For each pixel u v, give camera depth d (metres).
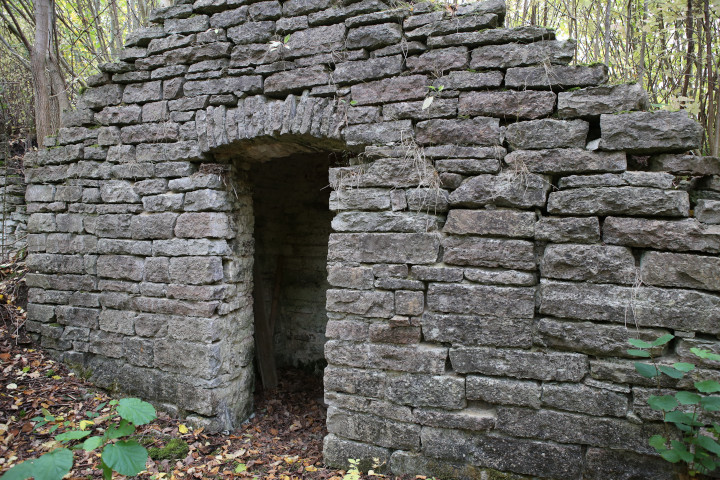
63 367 4.17
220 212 3.73
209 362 3.62
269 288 6.00
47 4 5.27
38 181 4.30
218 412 3.71
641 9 4.50
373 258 3.13
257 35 3.47
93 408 3.71
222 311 3.75
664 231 2.64
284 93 3.45
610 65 4.66
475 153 2.95
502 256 2.89
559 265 2.80
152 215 3.82
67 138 4.15
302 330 6.13
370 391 3.14
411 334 3.05
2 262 5.11
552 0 5.09
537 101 2.88
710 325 2.57
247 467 3.26
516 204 2.88
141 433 3.50
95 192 4.04
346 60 3.24
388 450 3.12
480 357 2.92
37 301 4.32
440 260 3.04
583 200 2.77
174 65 3.72
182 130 3.71
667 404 2.27
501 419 2.89
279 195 5.95
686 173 2.69
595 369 2.73
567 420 2.79
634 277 2.69
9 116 6.87
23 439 3.15
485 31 2.97
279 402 4.91
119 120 3.92
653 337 2.66
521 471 2.86
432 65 3.07
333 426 3.24
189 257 3.68
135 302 3.88
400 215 3.08
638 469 2.68
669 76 4.51
